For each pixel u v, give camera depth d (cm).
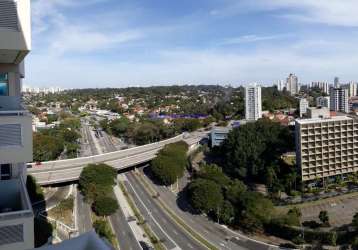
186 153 15275
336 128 13000
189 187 10975
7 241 2427
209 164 14688
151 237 8694
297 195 11906
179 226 9406
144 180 13062
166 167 12331
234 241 8662
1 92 3609
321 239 8475
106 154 15212
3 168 3297
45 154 14262
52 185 11144
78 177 11281
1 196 3048
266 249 8269
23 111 2731
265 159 13388
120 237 8631
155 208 10569
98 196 9894
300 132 12588
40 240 7050
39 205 9256
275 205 11056
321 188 12506
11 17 2605
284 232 8956
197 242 8569
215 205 9712
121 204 10694
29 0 2644
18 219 2441
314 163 12775
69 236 7619
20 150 2627
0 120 2564
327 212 10338
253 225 9212
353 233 8581
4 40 2595
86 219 9088
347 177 13212
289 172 12925
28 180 9556
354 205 10856
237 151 13900
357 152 13300
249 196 9725
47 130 19575
